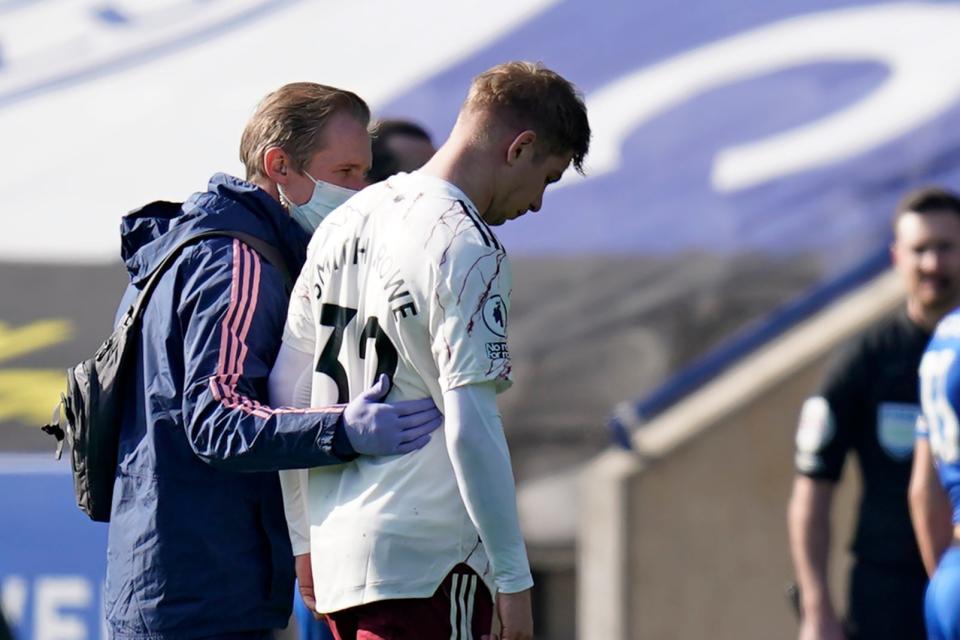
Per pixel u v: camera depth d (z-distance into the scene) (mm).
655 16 29031
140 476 8461
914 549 13336
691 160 27000
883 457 13539
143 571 8367
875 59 28094
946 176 26453
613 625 21891
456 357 7438
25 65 29625
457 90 28500
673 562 21938
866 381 13688
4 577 20422
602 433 24203
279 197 8844
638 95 28203
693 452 22062
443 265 7496
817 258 25672
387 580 7656
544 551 23922
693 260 25812
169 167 27906
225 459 7840
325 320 8000
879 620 13375
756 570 21828
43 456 22750
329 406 7883
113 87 29266
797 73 27891
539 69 8289
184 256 8422
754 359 23250
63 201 27219
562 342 25312
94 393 8633
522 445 24484
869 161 26578
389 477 7719
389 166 11375
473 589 7855
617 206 26469
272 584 8539
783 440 21938
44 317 25688
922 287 13570
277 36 29656
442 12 29609
